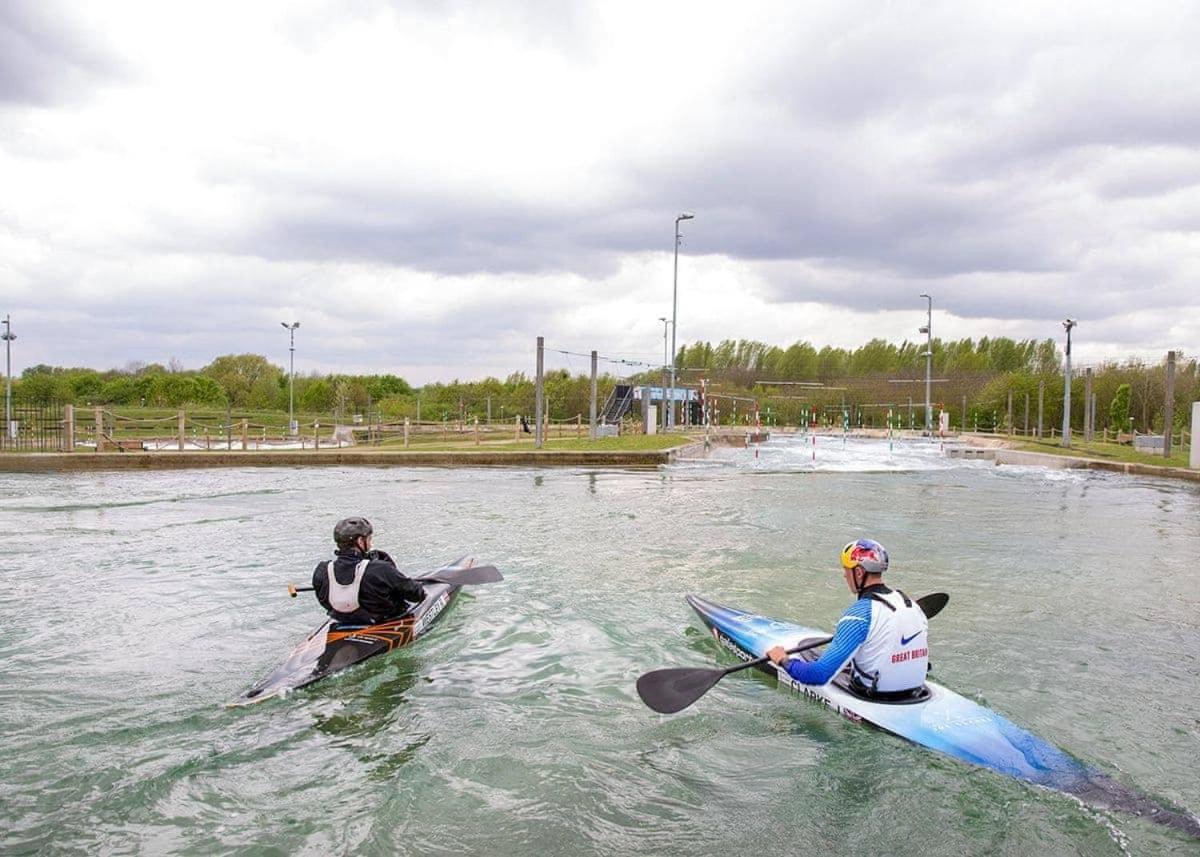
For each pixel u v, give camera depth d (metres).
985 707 5.55
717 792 4.55
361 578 6.41
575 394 59.97
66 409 24.33
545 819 4.25
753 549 11.69
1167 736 5.41
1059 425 52.53
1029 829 4.13
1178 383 46.56
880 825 4.19
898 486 21.30
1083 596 9.19
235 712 5.55
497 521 14.09
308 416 52.88
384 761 4.88
